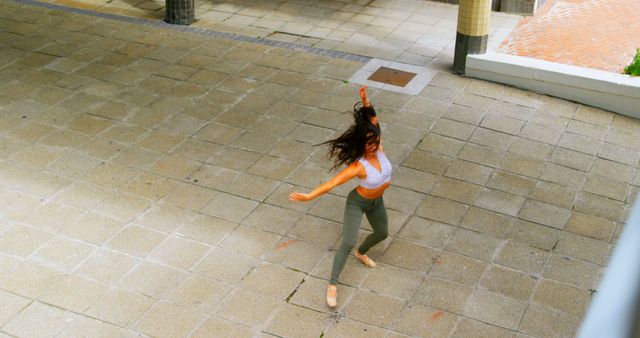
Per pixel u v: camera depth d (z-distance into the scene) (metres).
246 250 6.69
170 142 8.56
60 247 6.66
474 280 6.32
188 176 7.88
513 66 9.89
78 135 8.67
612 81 9.30
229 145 8.53
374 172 5.56
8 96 9.56
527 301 6.07
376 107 9.48
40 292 6.09
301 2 13.19
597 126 9.11
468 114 9.32
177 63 10.67
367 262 6.45
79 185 7.66
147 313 5.89
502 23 12.02
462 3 9.94
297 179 7.87
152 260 6.52
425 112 9.36
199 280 6.28
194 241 6.80
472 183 7.82
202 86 9.98
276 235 6.92
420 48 11.33
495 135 8.83
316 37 11.71
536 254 6.68
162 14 12.57
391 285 6.25
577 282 6.31
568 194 7.64
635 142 8.76
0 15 12.27
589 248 6.77
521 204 7.45
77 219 7.08
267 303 6.03
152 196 7.50
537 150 8.51
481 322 5.84
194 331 5.71
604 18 12.16
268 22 12.31
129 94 9.72
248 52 11.09
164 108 9.37
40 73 10.26
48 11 12.52
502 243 6.83
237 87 9.98
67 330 5.69
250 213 7.25
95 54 10.91
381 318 5.87
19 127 8.80
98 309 5.92
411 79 10.28
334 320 5.84
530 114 9.35
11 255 6.53
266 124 9.02
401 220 7.16
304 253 6.66
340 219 7.18
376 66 10.67
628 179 7.96
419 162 8.21
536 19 12.17
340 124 9.06
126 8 12.81
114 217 7.13
